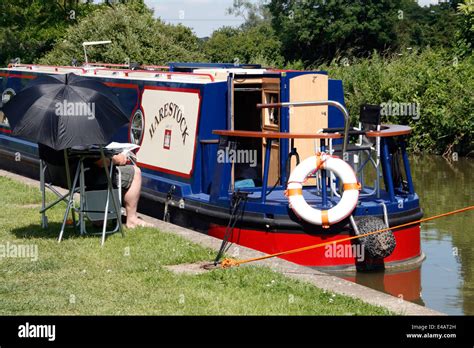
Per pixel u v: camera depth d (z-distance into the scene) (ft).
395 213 31.24
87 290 23.63
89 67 48.88
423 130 75.41
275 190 34.27
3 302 22.29
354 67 85.61
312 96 34.73
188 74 37.63
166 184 36.32
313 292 23.61
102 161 30.45
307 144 34.88
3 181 44.37
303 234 30.25
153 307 22.03
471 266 32.14
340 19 173.88
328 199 32.24
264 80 35.14
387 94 78.79
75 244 29.25
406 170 32.99
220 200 32.60
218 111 35.17
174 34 112.68
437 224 40.11
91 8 129.39
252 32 185.88
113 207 31.07
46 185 32.37
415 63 83.87
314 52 179.52
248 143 36.42
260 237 30.94
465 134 73.10
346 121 30.48
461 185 54.29
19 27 128.06
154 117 38.37
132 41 99.35
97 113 27.84
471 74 77.10
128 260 27.04
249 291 23.71
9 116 28.25
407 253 31.86
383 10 177.27
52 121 27.22
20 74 52.42
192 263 27.25
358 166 34.45
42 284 24.22
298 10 174.91
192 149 35.29
